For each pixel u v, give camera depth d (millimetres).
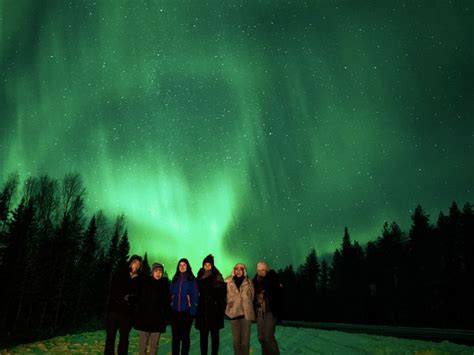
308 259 81062
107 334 6164
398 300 49531
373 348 8844
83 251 40531
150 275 6621
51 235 35938
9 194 35281
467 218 44812
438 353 7762
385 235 57125
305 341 11258
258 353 8453
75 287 38344
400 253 53688
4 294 29656
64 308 37406
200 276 6832
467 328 39844
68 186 38562
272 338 6051
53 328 32531
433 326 42812
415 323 45875
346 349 9125
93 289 45094
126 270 6441
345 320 62844
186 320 6609
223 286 6613
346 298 63188
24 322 31625
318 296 74500
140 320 6262
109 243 53844
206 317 6523
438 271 46375
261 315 6207
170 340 11328
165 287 6516
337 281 68562
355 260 64062
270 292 6188
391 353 7945
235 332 6340
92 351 8523
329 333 14352
